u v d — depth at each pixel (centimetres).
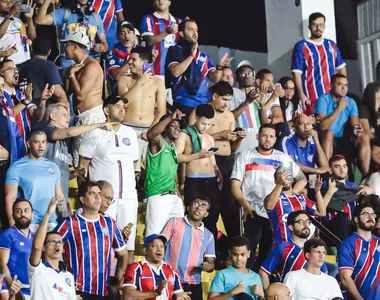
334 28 4359
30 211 2809
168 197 3147
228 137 3391
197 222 3039
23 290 2764
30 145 3002
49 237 2712
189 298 2845
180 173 3334
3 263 2755
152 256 2834
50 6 3909
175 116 3247
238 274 2956
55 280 2686
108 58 3759
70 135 3083
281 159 3319
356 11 4750
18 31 3691
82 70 3466
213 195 3306
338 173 3528
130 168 3156
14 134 3097
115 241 2891
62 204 3012
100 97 3491
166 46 3969
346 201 3466
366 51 4694
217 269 3278
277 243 3183
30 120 3139
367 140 3884
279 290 2877
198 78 3722
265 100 3891
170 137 3219
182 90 3725
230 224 3353
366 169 3878
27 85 3155
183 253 3008
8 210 2939
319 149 3572
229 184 3388
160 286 2753
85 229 2831
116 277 2891
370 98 3988
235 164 3322
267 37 4500
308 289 2980
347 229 3397
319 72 4131
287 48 4397
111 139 3138
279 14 4438
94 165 3134
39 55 3338
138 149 3231
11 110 3098
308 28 4316
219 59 4603
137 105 3475
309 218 3147
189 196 3098
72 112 3516
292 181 3316
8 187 2961
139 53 3553
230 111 3569
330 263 3269
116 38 4019
